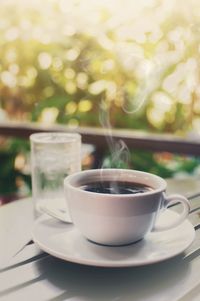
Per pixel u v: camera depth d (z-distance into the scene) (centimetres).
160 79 147
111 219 47
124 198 47
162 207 50
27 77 164
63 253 47
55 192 60
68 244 49
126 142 112
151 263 46
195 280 46
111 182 53
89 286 45
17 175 157
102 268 47
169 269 47
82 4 154
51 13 159
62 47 159
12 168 157
